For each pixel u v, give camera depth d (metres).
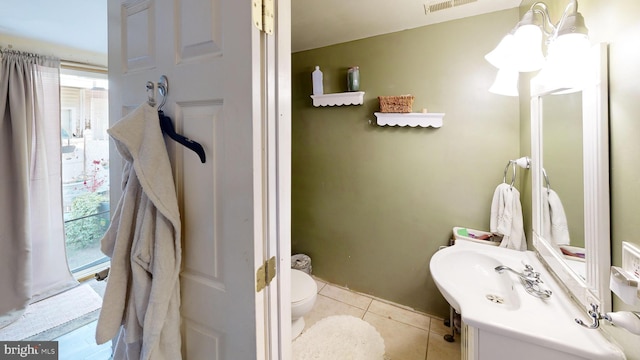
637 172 0.67
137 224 0.78
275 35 0.72
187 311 0.83
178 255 0.77
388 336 1.87
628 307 0.71
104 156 2.86
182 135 0.78
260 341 0.72
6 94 2.12
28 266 2.21
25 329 1.98
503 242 1.61
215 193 0.73
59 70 2.40
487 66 1.76
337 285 2.46
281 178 0.76
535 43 1.05
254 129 0.66
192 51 0.75
